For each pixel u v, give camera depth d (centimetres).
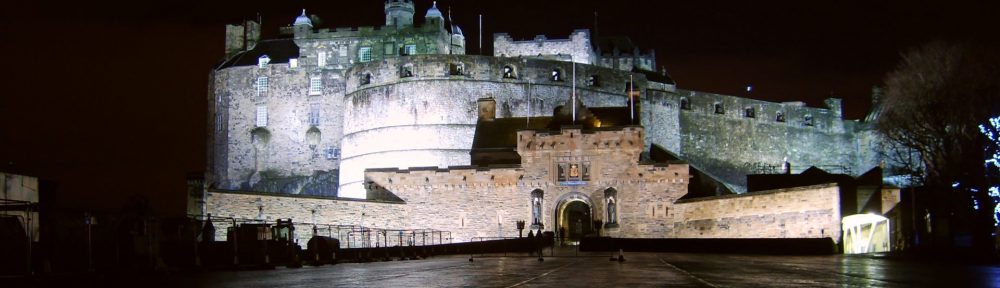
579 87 11350
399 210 8500
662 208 8288
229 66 12450
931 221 6869
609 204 8388
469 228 8500
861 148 13988
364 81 11288
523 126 9706
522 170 8538
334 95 12106
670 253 6066
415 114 10869
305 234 7994
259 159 12088
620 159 8412
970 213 6662
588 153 8488
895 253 5681
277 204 7988
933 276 3139
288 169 12031
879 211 7938
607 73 11638
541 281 2859
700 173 10188
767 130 13375
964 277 3088
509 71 11069
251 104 12231
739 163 12975
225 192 7888
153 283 2900
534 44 13862
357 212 8256
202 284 2828
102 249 3650
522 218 8481
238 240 4347
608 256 5534
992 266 4025
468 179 8562
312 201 8081
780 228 7375
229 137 12212
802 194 7250
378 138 11006
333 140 12006
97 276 3312
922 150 8231
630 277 3041
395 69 11038
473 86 10931
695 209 8081
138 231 3812
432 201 8575
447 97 10869
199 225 4972
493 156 9312
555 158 8512
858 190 8038
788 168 11962
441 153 10719
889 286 2614
